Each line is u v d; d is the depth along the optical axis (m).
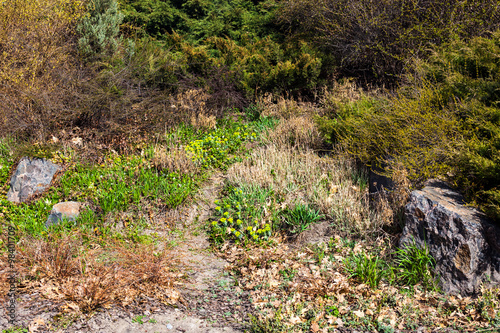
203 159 6.68
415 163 4.61
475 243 3.57
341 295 3.69
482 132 4.55
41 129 6.76
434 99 5.13
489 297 3.43
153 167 6.41
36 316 3.23
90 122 7.19
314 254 4.50
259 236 4.93
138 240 4.84
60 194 5.74
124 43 9.60
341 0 8.67
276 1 11.77
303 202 5.30
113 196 5.45
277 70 8.84
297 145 7.02
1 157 6.59
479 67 5.17
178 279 4.12
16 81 7.08
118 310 3.46
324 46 9.55
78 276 3.76
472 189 4.11
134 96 7.70
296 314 3.51
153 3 12.12
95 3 9.40
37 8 8.34
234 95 9.01
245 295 3.91
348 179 5.85
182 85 8.78
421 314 3.41
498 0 6.66
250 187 5.77
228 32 11.98
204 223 5.43
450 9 7.38
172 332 3.29
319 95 9.02
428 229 3.96
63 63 8.19
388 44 8.13
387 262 4.12
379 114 5.64
